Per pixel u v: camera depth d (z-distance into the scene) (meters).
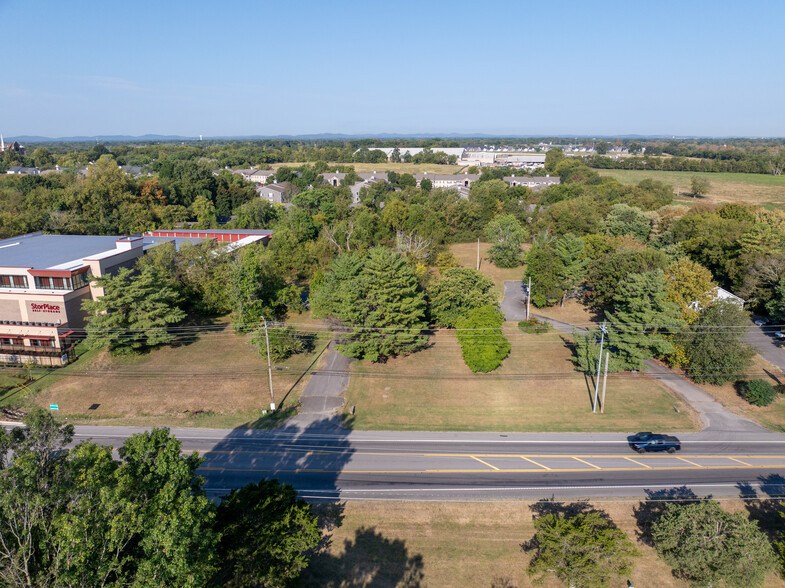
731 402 49.62
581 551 27.17
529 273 76.88
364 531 33.03
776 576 29.94
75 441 43.03
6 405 49.09
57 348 59.44
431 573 30.22
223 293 70.62
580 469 39.25
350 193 154.88
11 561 18.11
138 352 60.81
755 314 71.12
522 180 193.25
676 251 79.38
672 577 30.02
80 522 18.14
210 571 21.67
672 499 35.53
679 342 53.59
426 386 53.03
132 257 72.19
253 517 27.78
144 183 131.12
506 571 30.38
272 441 43.31
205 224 125.00
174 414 47.75
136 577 18.78
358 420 46.84
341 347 56.16
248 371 56.25
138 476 22.22
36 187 129.62
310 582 29.33
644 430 45.09
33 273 61.09
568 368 57.06
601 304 76.38
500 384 53.44
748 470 39.09
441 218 122.25
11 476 19.00
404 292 56.19
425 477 38.34
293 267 87.12
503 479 38.06
